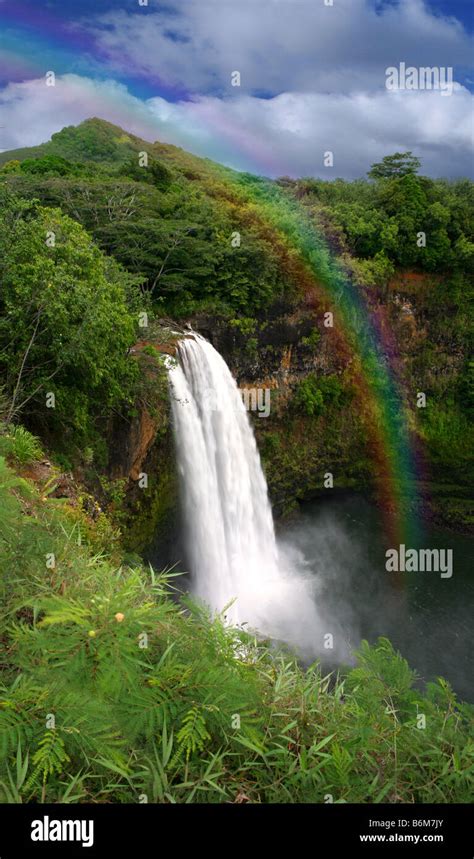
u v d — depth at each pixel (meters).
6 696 3.59
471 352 45.25
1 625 4.50
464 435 44.72
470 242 44.34
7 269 13.55
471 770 4.24
